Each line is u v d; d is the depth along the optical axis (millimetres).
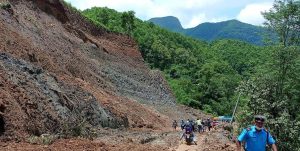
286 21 23750
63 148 14844
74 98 23000
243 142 9523
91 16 86312
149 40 103250
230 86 94250
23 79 19125
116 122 27094
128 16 88875
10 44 24016
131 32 90062
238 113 24484
